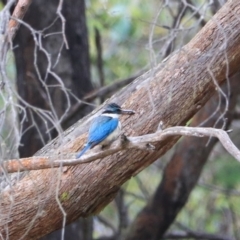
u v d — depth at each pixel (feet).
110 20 50.14
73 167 27.89
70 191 28.02
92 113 29.30
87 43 43.34
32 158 23.76
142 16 51.96
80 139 28.12
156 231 45.29
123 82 41.81
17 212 27.86
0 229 27.94
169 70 28.53
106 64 56.34
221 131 22.02
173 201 45.06
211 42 28.73
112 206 61.98
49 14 41.06
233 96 41.83
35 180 27.89
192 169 44.75
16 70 42.09
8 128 36.22
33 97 41.22
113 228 51.67
